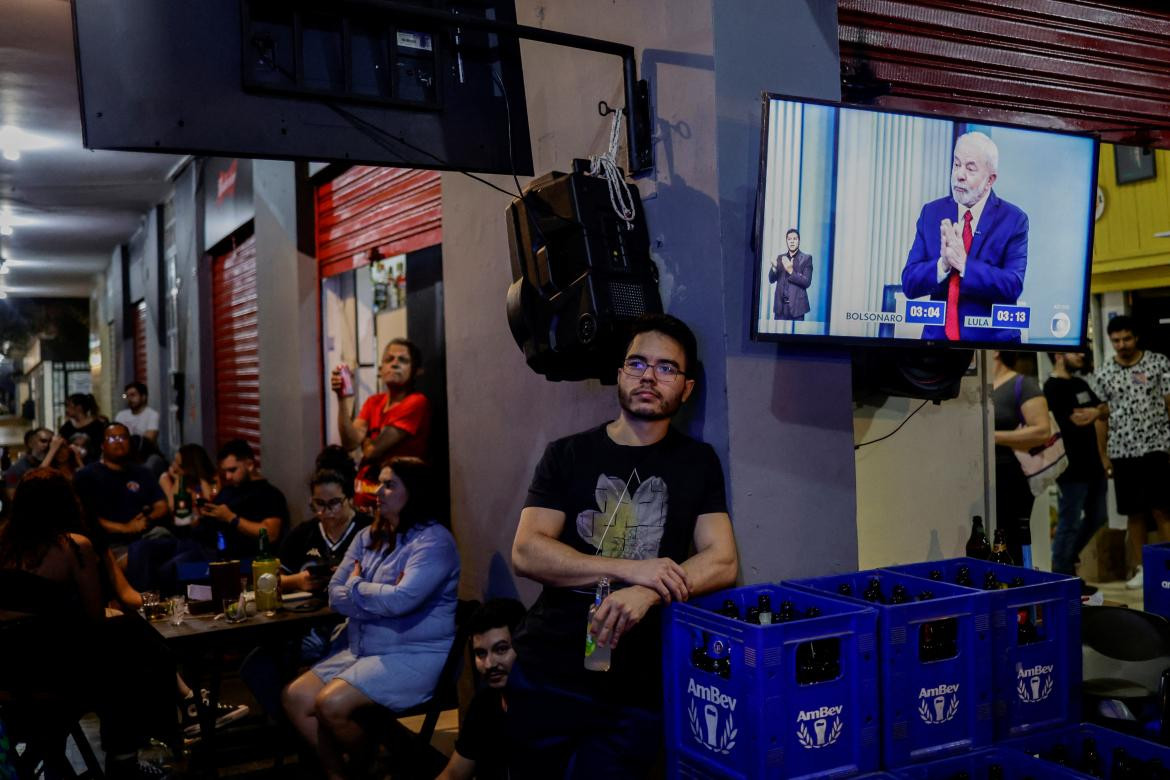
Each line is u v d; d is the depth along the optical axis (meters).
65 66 7.09
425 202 5.43
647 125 3.09
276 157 2.88
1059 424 6.43
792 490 2.93
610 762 2.70
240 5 2.80
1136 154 6.96
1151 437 6.48
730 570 2.65
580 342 2.89
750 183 2.88
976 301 3.01
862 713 2.34
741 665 2.29
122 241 16.30
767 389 2.90
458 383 4.46
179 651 4.28
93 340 23.39
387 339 6.10
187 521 6.86
